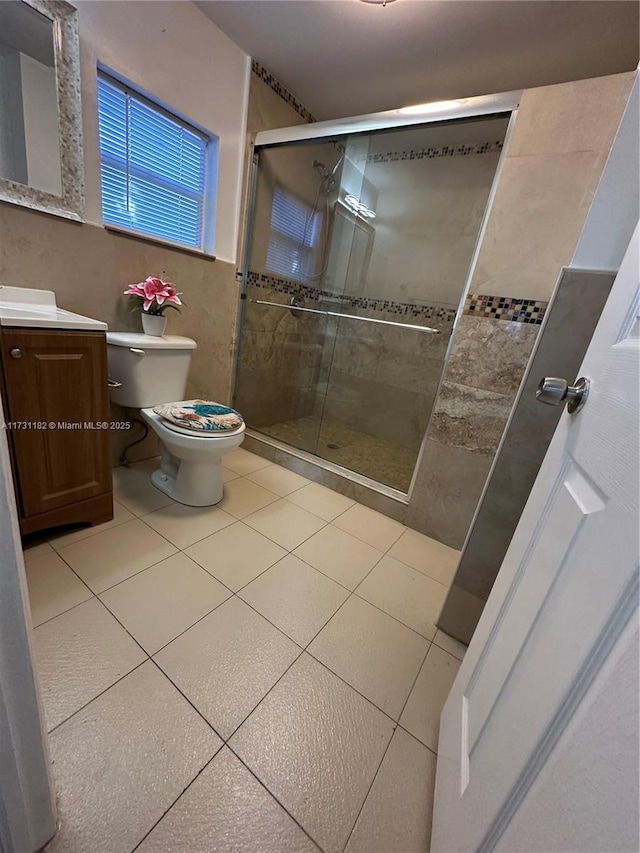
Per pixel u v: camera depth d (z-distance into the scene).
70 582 1.09
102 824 0.62
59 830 0.60
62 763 0.68
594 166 1.13
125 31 1.31
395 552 1.48
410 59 1.64
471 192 2.18
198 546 1.34
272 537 1.46
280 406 2.64
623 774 0.25
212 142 1.75
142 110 1.48
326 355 2.83
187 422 1.40
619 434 0.39
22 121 1.15
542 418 0.86
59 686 0.81
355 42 1.57
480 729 0.57
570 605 0.39
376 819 0.67
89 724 0.75
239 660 0.93
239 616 1.07
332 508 1.76
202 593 1.13
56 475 1.20
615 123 1.09
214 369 2.12
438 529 1.62
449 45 1.52
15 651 0.44
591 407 0.49
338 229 2.59
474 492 1.53
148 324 1.56
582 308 0.77
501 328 1.36
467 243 2.25
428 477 1.61
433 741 0.81
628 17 1.28
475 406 1.46
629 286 0.48
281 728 0.80
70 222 1.33
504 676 0.53
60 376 1.12
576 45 1.44
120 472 1.77
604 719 0.29
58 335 1.09
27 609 0.45
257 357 2.36
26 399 1.07
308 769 0.73
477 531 1.00
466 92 1.82
